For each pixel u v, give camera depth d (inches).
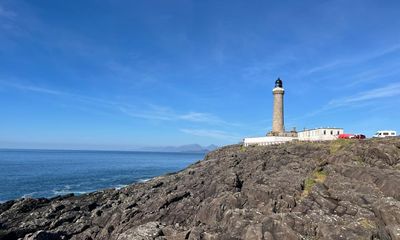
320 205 1686.8
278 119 3954.2
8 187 4052.7
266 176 2169.0
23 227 2100.1
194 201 2090.3
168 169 7249.0
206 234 1519.4
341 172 2025.1
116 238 1726.1
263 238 1396.4
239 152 3016.7
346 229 1359.5
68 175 5482.3
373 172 1855.3
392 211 1438.2
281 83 3998.5
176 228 1692.9
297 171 2203.5
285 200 1749.5
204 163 2989.7
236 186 2180.1
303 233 1427.2
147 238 1547.7
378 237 1333.7
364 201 1627.7
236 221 1539.1
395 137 2546.8
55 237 1920.5
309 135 3449.8
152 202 2174.0
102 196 2824.8
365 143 2399.1
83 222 2160.4
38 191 3843.5
